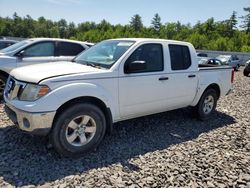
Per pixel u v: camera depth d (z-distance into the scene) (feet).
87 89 13.16
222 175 12.61
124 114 15.29
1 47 41.11
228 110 24.63
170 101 17.53
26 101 12.46
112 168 12.61
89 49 17.60
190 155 14.47
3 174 11.57
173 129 18.40
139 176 12.04
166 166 13.07
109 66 14.56
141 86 15.51
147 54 16.03
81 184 11.19
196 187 11.53
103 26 370.53
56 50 26.14
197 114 20.47
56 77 12.67
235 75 63.16
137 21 368.07
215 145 16.06
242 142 16.80
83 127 13.55
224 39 221.46
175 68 17.54
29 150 13.76
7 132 15.81
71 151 13.26
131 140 15.99
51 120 12.38
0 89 23.08
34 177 11.50
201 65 23.54
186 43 18.65
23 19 351.05
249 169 13.35
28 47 24.75
